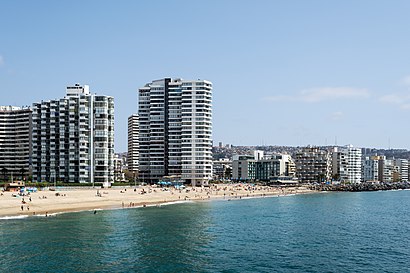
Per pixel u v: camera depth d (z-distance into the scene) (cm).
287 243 10138
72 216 13912
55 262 8031
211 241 10200
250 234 11281
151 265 7975
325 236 11200
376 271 7838
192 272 7588
